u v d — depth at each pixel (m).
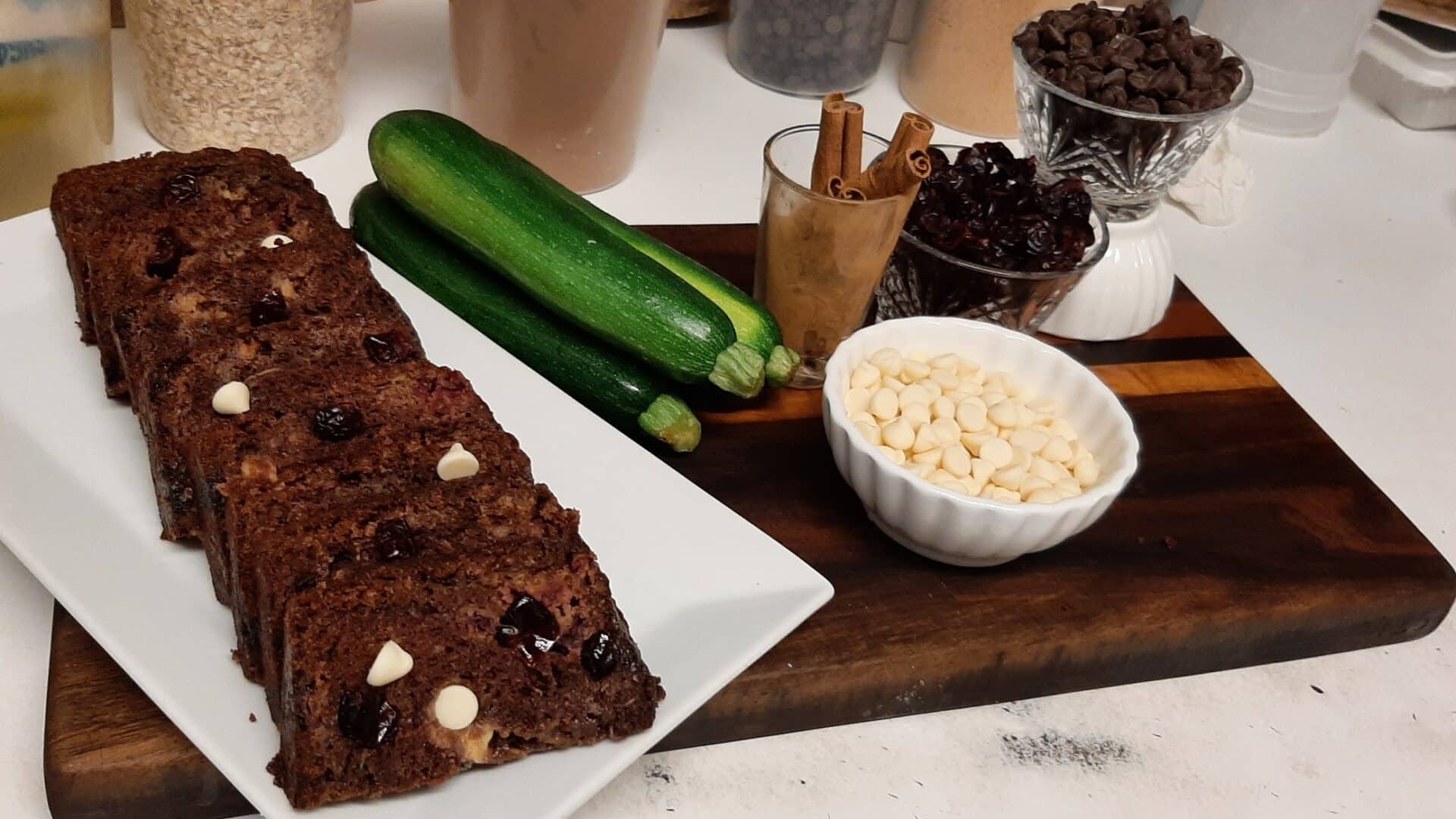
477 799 0.37
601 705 0.39
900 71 0.81
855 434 0.47
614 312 0.51
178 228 0.49
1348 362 0.65
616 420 0.53
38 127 0.56
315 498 0.41
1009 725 0.46
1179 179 0.64
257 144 0.63
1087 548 0.51
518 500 0.42
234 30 0.59
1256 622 0.49
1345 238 0.75
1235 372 0.62
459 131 0.53
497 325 0.53
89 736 0.39
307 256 0.49
